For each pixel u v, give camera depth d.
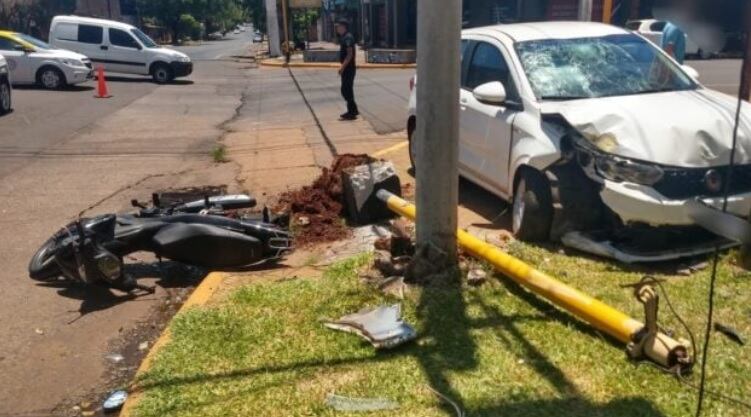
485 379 3.47
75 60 20.23
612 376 3.44
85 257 4.82
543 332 3.92
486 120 6.18
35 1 41.22
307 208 6.73
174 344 4.04
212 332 4.17
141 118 14.57
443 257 4.63
